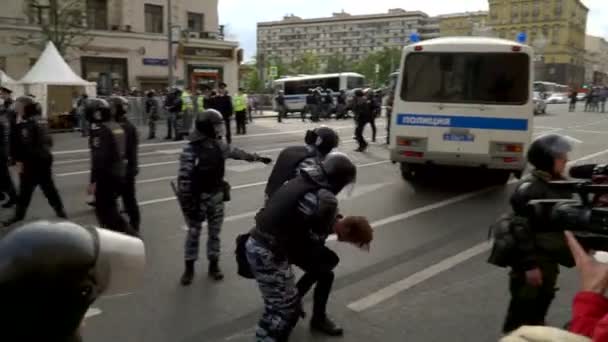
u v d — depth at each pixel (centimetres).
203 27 3644
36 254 74
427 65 918
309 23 16862
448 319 420
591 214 174
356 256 571
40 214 750
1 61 2750
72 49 2970
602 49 13125
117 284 90
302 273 520
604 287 147
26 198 674
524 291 310
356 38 16225
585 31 10625
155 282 490
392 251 591
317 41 16838
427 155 931
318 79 3578
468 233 667
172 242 614
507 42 890
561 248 300
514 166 889
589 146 1567
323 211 313
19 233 77
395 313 431
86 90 2134
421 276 514
